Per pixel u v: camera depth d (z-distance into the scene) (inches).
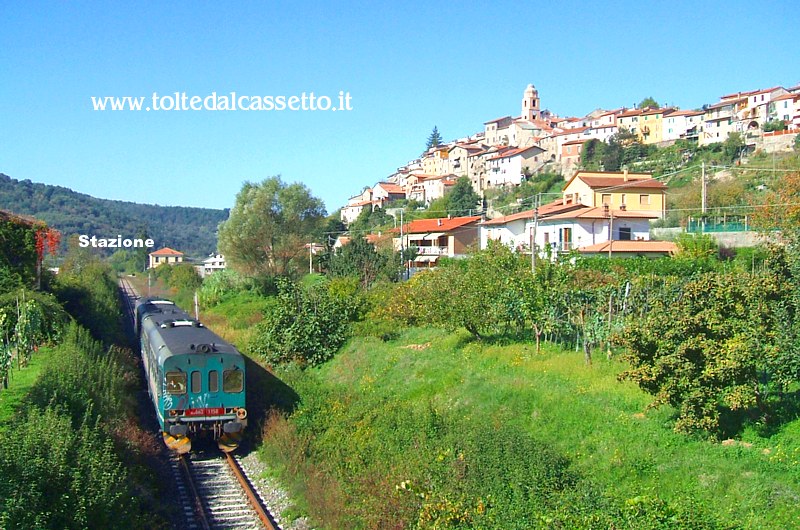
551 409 676.1
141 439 682.2
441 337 1130.7
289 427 771.4
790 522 427.8
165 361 755.4
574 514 457.1
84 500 463.8
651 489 500.7
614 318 889.5
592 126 5152.6
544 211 2074.3
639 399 673.0
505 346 978.1
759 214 1584.6
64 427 536.4
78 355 810.8
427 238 2598.4
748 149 3777.1
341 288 1544.0
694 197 2487.7
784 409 576.7
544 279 949.2
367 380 978.1
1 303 1069.1
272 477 687.1
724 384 553.9
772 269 615.2
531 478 522.6
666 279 1047.6
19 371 909.8
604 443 585.0
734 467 500.7
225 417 770.2
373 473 619.2
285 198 2396.7
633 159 4274.1
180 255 5241.1
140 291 3221.0
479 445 589.6
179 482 673.0
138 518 517.0
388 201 5280.5
